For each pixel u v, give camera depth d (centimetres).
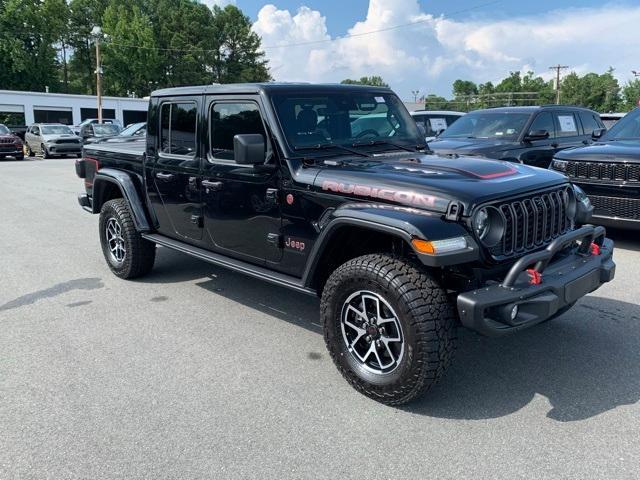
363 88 457
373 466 278
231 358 404
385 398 329
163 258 679
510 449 290
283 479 269
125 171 573
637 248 688
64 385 365
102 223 605
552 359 392
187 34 7475
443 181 329
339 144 417
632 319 461
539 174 378
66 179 1652
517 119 916
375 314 336
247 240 427
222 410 332
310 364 394
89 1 7825
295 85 417
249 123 409
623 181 637
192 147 468
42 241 791
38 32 6347
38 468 280
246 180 412
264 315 490
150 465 281
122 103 4844
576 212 399
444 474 271
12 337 445
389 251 363
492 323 301
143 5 7931
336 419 321
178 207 499
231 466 280
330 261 379
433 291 307
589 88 9644
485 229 318
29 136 2812
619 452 285
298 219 379
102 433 310
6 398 349
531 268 331
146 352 415
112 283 586
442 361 307
